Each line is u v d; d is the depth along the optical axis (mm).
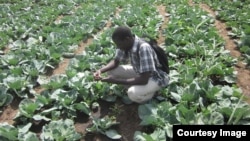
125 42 3912
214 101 4363
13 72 5516
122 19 8734
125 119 4355
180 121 3826
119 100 4758
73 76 5281
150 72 3994
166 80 4320
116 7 10984
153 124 3992
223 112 4004
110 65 4598
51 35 7398
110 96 4758
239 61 5938
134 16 8727
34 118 4180
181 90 4637
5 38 7363
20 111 4277
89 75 5164
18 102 4906
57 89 4816
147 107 4160
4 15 9555
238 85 5086
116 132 4027
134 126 4207
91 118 4391
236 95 4379
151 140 3512
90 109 4586
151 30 7508
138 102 4461
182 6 9664
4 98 4742
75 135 3840
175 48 6180
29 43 7188
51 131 3887
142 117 4082
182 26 7832
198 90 4449
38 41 7297
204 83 4586
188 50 6062
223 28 7934
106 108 4617
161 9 10477
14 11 10180
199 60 5566
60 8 10391
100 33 7801
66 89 5066
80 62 5668
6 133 3732
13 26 8344
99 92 4809
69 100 4473
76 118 4422
